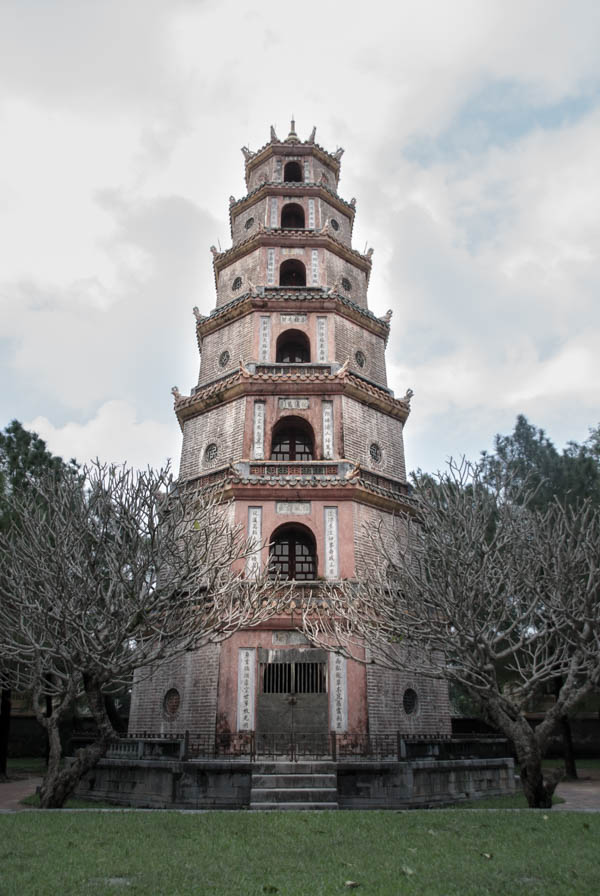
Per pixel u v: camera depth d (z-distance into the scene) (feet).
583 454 106.42
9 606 61.41
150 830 42.83
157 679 81.82
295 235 111.04
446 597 60.23
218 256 116.16
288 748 73.72
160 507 63.93
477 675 61.31
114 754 70.28
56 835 40.83
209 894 29.12
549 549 61.72
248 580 74.59
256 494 85.61
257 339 101.04
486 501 69.46
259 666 77.10
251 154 130.31
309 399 95.40
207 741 74.08
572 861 35.55
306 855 37.06
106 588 69.67
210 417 98.12
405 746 66.28
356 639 78.13
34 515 64.59
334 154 130.11
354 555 83.05
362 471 91.91
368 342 107.76
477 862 35.35
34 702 61.52
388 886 30.76
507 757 77.20
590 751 127.95
